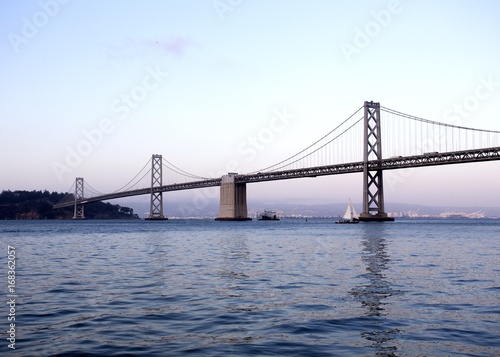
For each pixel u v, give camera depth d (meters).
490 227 130.25
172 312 14.96
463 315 14.52
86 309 15.49
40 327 13.09
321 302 16.61
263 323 13.50
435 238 64.06
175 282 21.61
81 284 21.09
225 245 50.03
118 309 15.46
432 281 21.83
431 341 11.69
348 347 11.21
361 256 35.34
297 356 10.55
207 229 107.31
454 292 18.72
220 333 12.45
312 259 33.06
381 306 15.89
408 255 36.25
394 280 22.16
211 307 15.74
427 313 14.79
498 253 38.38
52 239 64.62
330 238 63.62
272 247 46.25
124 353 10.79
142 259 33.62
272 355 10.63
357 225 127.25
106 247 47.53
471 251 40.53
